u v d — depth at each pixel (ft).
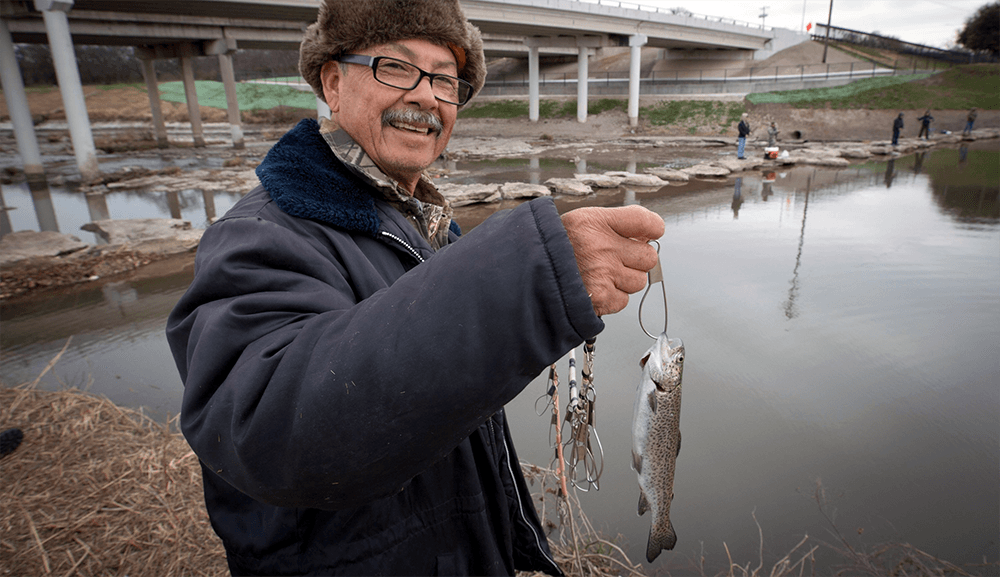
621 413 14.96
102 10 87.25
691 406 15.47
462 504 4.17
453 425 2.40
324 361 2.39
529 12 106.52
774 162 72.59
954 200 44.68
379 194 4.34
